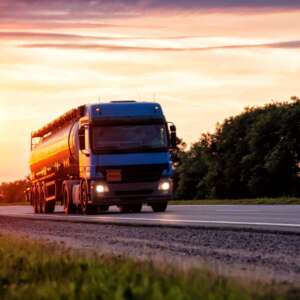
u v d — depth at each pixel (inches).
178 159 5019.7
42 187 1669.5
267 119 4389.8
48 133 1674.5
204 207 1449.3
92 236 729.6
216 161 4773.6
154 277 315.3
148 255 482.6
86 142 1285.7
